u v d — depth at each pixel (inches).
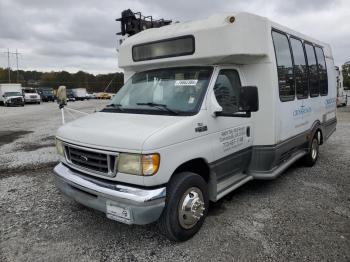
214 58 174.7
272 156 205.5
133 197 135.3
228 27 168.4
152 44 196.1
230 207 195.9
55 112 1016.2
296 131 246.5
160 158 137.6
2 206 199.9
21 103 1485.0
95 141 148.1
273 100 200.1
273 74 200.4
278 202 203.6
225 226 170.9
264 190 225.9
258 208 194.2
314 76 285.3
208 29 172.6
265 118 201.5
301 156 266.4
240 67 199.8
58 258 143.3
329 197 211.6
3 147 393.7
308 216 182.4
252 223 174.2
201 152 159.5
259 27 188.5
